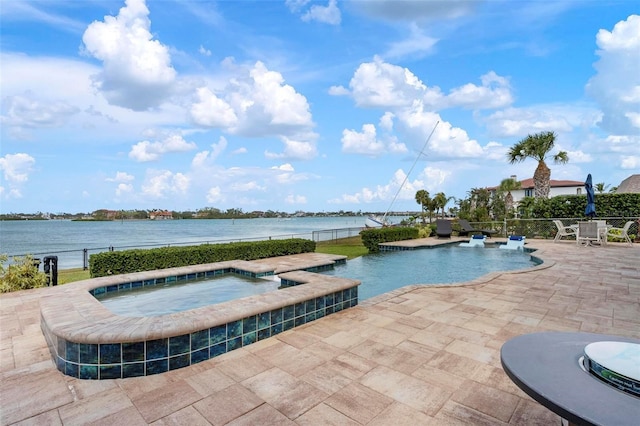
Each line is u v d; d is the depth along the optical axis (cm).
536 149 2031
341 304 501
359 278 912
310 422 234
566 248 1273
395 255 1322
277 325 409
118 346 303
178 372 313
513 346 186
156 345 312
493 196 3055
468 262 1158
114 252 820
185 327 322
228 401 262
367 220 3006
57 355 320
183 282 755
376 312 489
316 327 429
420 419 237
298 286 491
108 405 259
